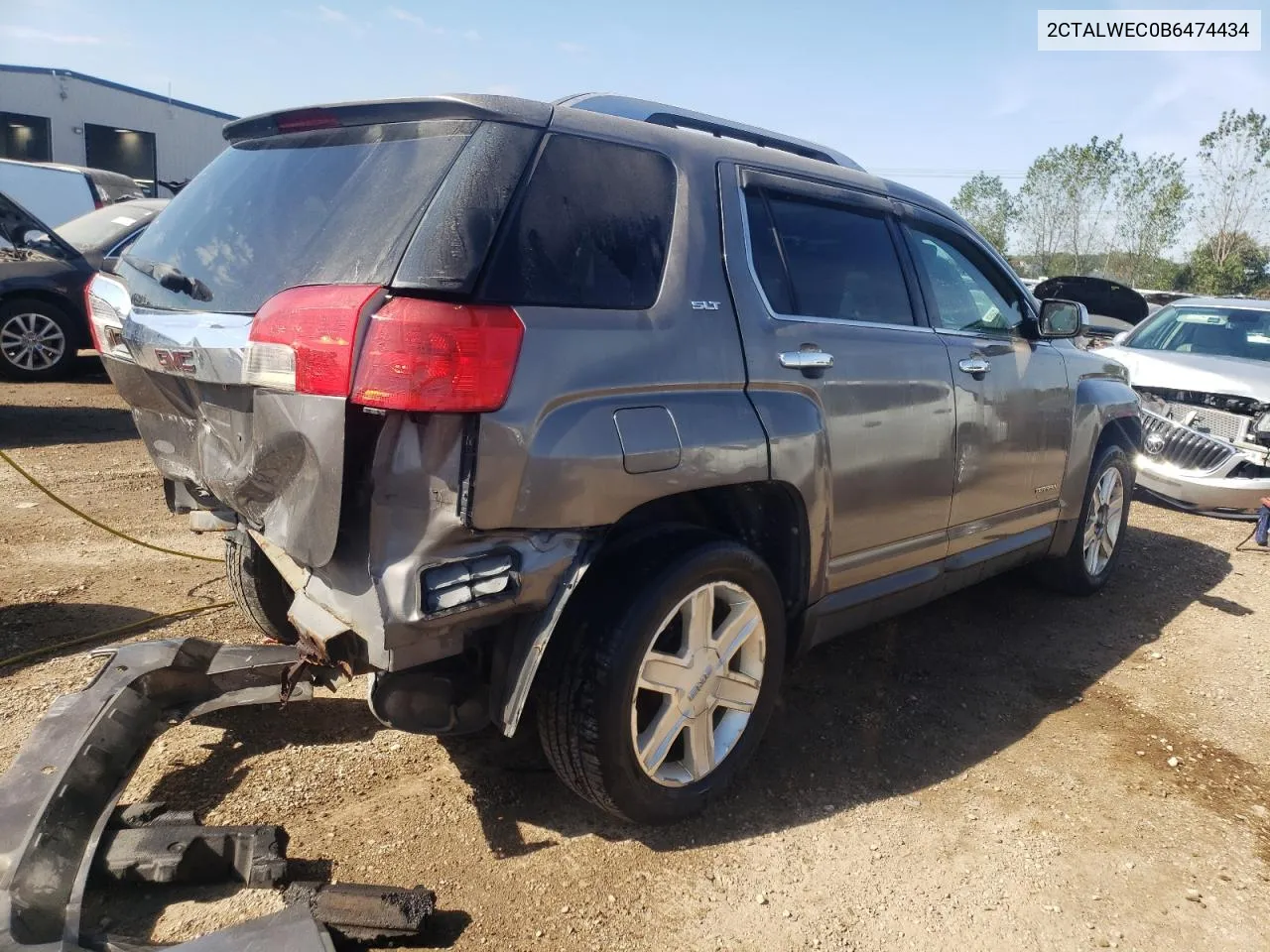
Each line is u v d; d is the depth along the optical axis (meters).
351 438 2.14
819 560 3.14
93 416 8.25
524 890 2.52
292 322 2.14
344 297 2.11
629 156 2.69
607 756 2.52
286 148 2.74
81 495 5.91
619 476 2.41
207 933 2.21
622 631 2.49
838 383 3.11
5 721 3.13
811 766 3.25
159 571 4.66
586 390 2.36
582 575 2.40
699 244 2.79
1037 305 4.48
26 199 12.80
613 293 2.53
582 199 2.52
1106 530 5.14
